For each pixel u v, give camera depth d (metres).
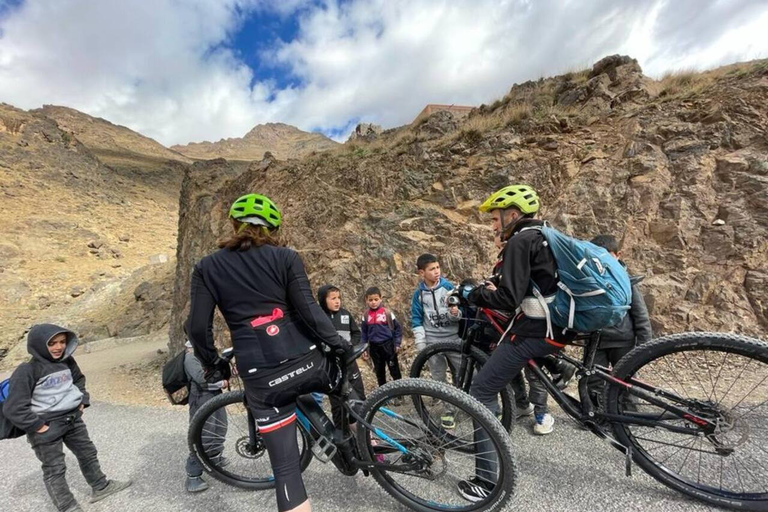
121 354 16.28
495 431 2.04
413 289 6.00
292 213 8.20
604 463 2.61
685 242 4.84
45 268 29.14
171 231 44.47
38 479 3.45
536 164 6.38
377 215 7.02
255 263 1.89
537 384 2.98
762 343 1.93
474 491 2.30
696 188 5.04
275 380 1.91
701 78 6.74
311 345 2.02
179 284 12.96
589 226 5.40
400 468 2.27
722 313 4.31
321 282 6.85
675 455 2.51
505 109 8.44
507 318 2.65
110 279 28.52
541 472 2.56
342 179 8.02
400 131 9.98
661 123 5.80
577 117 6.94
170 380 2.97
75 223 36.34
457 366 3.24
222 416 2.87
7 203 36.34
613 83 7.51
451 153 7.36
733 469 2.35
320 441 2.25
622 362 2.26
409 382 2.19
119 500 2.82
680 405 2.13
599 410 2.37
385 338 4.33
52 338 2.73
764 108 5.27
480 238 5.95
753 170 4.84
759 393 2.92
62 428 2.72
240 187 10.35
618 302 2.02
